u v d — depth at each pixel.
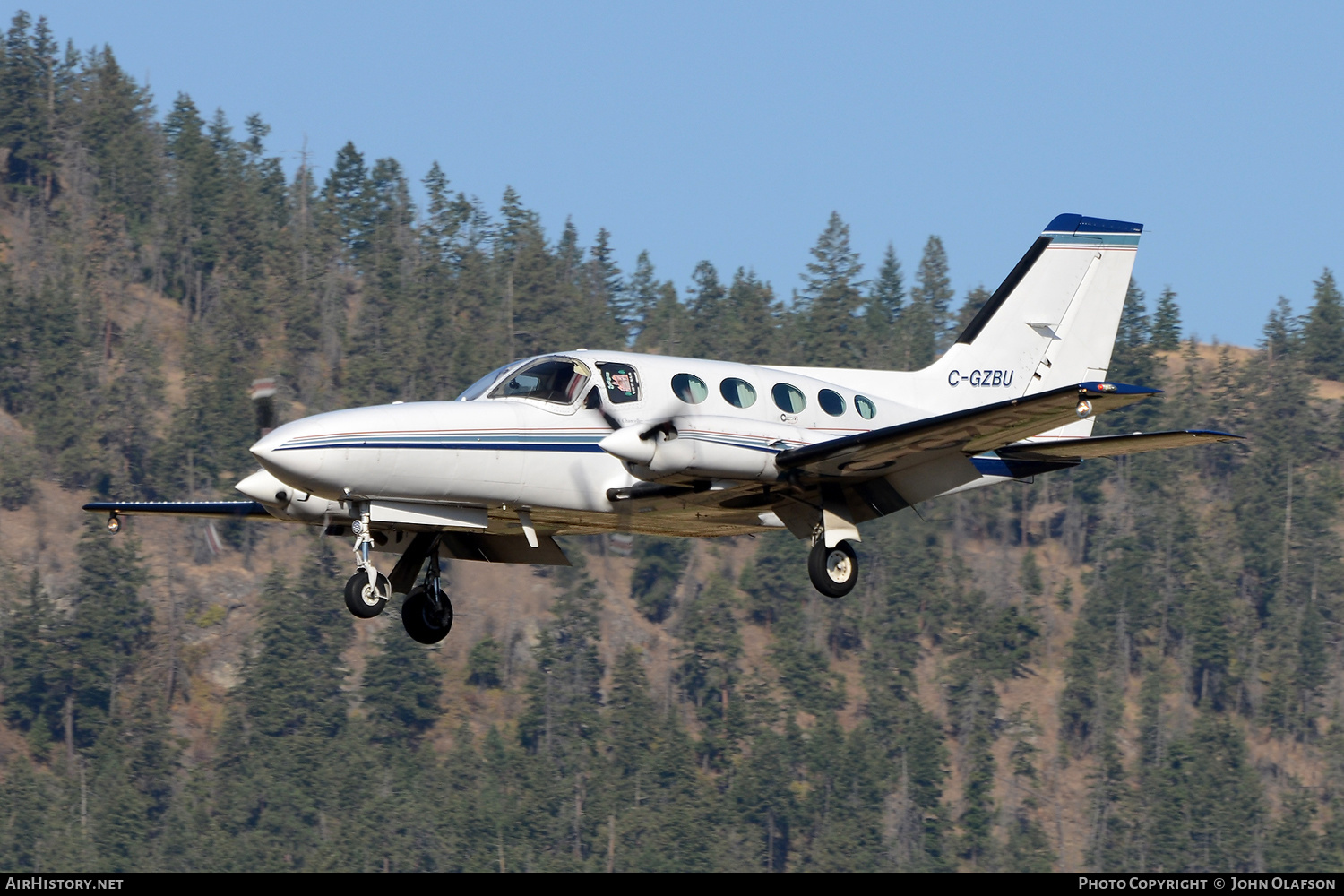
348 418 49.81
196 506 58.03
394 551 56.41
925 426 50.25
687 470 50.75
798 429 54.09
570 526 56.34
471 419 51.31
